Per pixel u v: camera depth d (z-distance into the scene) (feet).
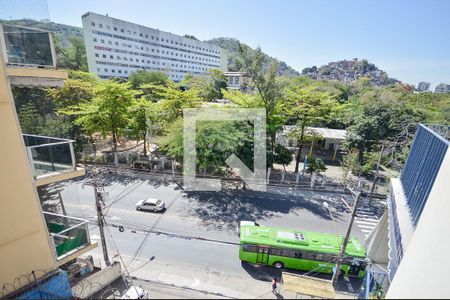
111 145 104.06
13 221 24.17
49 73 27.09
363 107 99.91
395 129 87.86
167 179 77.15
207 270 41.52
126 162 88.07
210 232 51.83
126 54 267.18
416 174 31.86
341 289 39.24
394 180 40.88
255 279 40.19
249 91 91.40
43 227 26.58
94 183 40.65
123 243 47.50
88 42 233.76
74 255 30.01
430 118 94.94
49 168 29.94
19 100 74.23
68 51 196.85
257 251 42.34
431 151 29.04
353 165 79.66
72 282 33.60
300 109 74.69
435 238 18.88
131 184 73.51
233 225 54.75
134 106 82.89
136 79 190.70
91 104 83.15
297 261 41.91
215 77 194.29
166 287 35.37
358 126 91.71
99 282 34.65
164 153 90.48
